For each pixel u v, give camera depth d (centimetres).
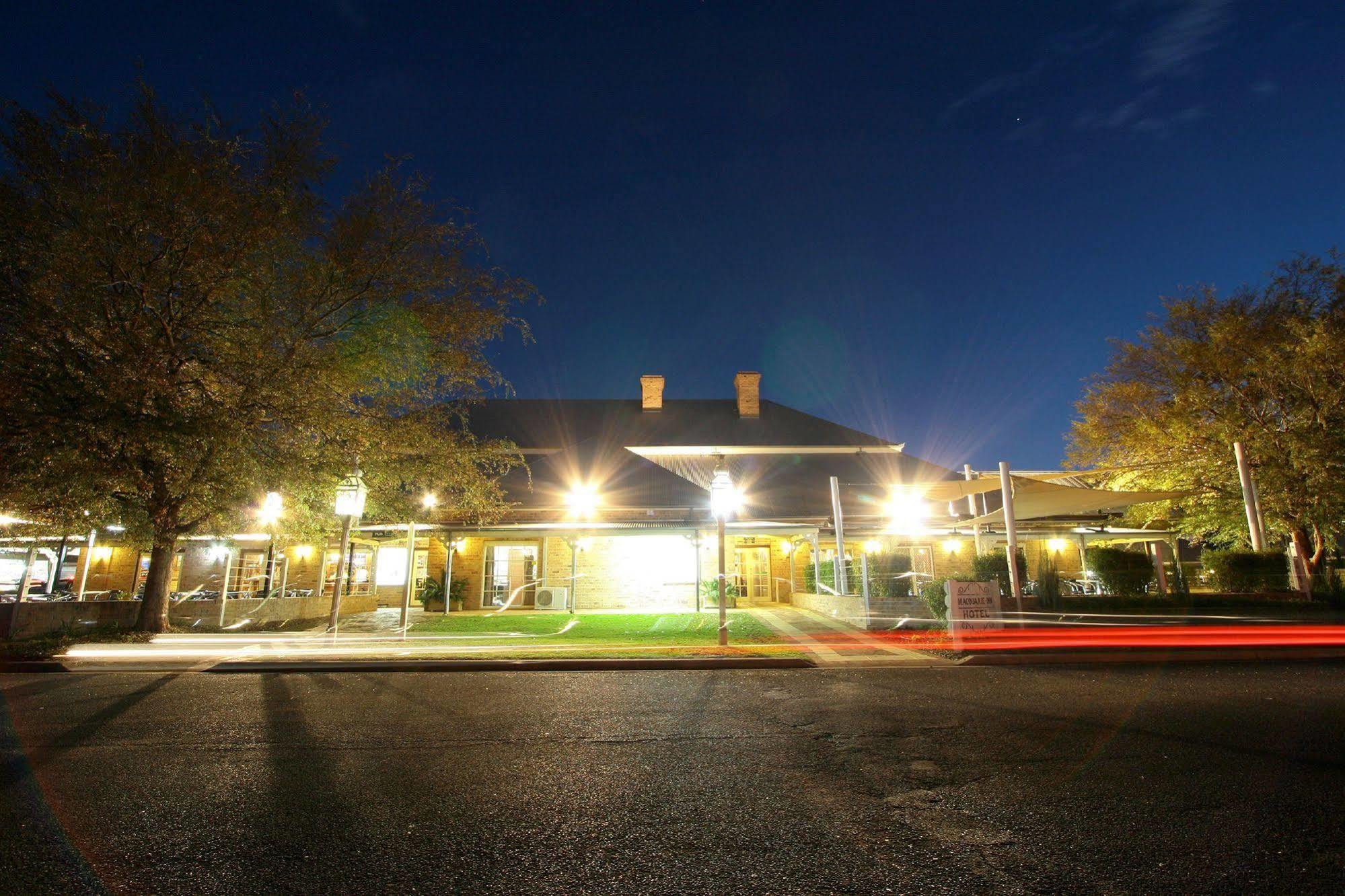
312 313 1319
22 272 1113
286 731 657
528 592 2198
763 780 505
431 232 1384
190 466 1256
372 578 2455
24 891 333
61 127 1134
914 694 838
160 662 1080
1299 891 328
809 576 2080
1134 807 443
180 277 1201
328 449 1391
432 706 768
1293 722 673
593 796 472
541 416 3183
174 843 392
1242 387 2092
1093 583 1964
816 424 3161
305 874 352
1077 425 2402
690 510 2200
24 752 584
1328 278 2002
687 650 1147
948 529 2120
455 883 344
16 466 1111
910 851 379
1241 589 1730
